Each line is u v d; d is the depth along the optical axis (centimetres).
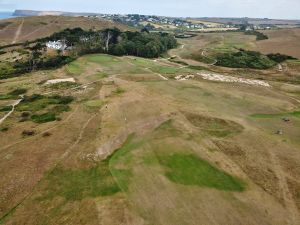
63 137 4922
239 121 5494
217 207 3359
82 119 5634
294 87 7762
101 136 4906
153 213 3275
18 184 3747
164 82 7894
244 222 3153
